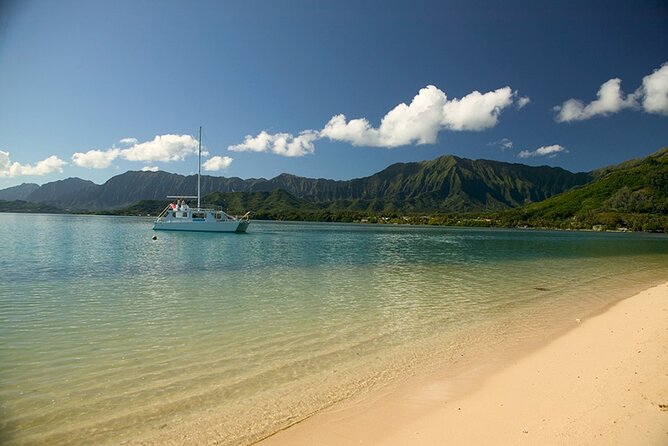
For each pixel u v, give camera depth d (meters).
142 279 26.70
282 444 7.60
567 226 184.00
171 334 14.35
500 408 8.81
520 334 14.86
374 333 14.89
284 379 10.65
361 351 12.92
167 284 24.88
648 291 23.69
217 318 16.66
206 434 7.94
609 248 68.38
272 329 15.20
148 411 8.81
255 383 10.37
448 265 37.84
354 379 10.69
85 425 8.20
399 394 9.74
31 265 32.66
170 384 10.21
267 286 24.56
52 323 15.48
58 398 9.33
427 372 11.18
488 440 7.46
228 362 11.81
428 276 30.02
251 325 15.68
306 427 8.21
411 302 20.39
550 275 31.77
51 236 68.44
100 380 10.37
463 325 16.08
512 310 18.80
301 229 132.62
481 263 40.25
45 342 13.22
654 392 8.96
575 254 54.47
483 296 22.20
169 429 8.11
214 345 13.27
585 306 19.80
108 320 16.08
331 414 8.76
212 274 29.47
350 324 16.06
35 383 10.10
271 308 18.61
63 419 8.41
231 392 9.81
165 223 82.69
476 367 11.52
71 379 10.38
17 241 56.44
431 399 9.44
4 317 16.31
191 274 29.31
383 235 101.00
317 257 43.34
